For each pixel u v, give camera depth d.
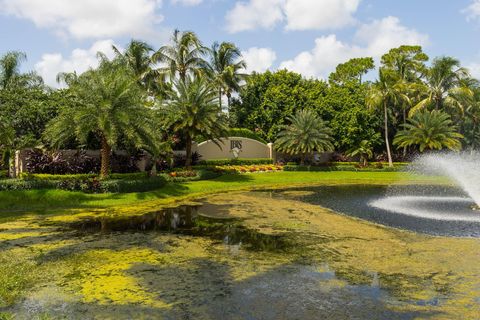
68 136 21.78
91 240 12.44
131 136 20.83
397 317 6.80
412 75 52.31
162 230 13.91
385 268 9.38
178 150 36.66
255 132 47.31
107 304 7.45
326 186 29.92
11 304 7.46
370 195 23.70
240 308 7.23
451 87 46.06
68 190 20.83
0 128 22.86
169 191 24.50
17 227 14.43
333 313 6.99
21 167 25.14
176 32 40.00
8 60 27.42
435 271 9.12
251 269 9.44
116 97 21.02
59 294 7.94
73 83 22.67
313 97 47.47
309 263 9.86
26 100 26.50
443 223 14.58
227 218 16.23
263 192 25.89
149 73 39.41
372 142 47.84
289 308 7.21
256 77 49.12
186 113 30.31
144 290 8.14
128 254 10.81
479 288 8.07
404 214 16.59
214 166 37.19
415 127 43.41
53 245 11.81
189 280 8.72
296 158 46.31
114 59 31.89
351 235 12.84
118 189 21.95
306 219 15.84
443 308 7.15
